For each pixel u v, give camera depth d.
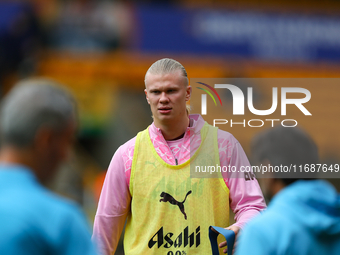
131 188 9.66
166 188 9.48
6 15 33.28
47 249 5.18
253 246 6.12
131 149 9.83
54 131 5.71
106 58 36.19
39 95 5.68
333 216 6.11
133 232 9.63
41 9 35.12
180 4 38.91
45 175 5.89
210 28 37.38
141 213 9.55
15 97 5.70
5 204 5.22
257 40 37.75
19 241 5.03
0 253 4.95
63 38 35.66
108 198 9.71
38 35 34.41
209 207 9.52
